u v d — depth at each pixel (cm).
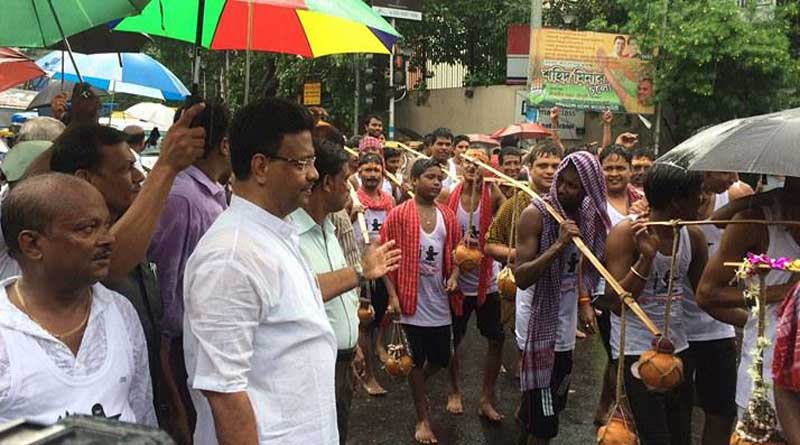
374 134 867
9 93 1546
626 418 302
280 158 201
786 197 276
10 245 177
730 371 356
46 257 173
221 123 280
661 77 1386
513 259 423
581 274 377
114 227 205
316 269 297
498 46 1733
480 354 655
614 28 1495
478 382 574
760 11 1401
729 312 306
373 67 1399
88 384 178
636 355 334
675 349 339
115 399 185
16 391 167
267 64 1526
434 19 1719
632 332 337
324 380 205
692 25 1342
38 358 171
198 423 207
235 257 189
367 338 539
